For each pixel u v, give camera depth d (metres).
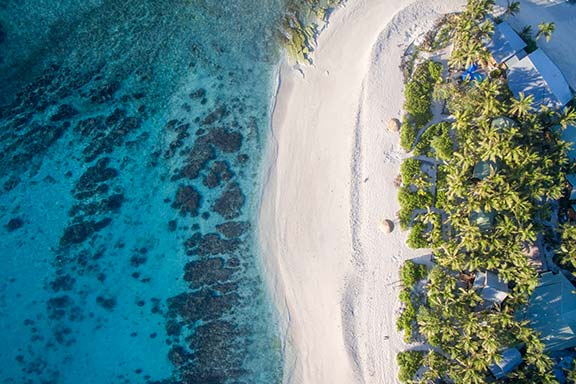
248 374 39.66
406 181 39.75
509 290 37.19
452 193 37.59
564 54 40.88
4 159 40.94
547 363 35.47
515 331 36.44
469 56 37.53
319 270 40.16
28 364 39.41
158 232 41.03
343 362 39.03
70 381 39.47
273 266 40.47
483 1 36.84
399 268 39.78
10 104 41.31
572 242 36.97
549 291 37.44
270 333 40.03
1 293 39.91
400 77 41.00
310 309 39.91
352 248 39.94
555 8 41.28
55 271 40.31
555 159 37.00
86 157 41.19
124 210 41.09
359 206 40.31
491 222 37.38
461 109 38.12
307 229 40.56
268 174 41.25
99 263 40.59
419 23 41.38
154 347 40.06
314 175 40.97
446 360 37.66
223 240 40.78
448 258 37.12
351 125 40.94
